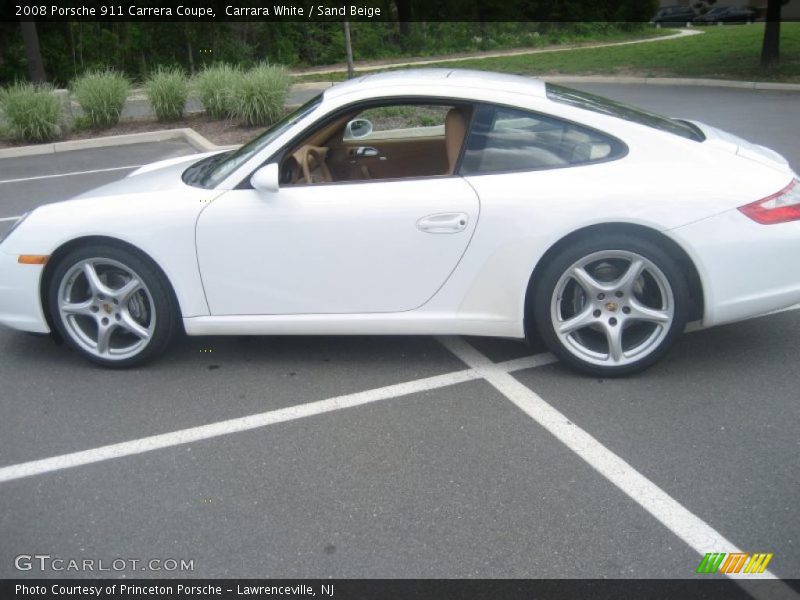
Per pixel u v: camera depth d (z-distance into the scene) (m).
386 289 3.82
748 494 2.89
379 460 3.22
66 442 3.49
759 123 10.94
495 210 3.64
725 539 2.66
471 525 2.78
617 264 3.69
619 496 2.91
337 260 3.79
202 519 2.89
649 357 3.74
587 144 3.70
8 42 23.94
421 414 3.59
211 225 3.81
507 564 2.58
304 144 4.05
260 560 2.66
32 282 4.05
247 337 4.55
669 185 3.57
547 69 21.06
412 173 4.45
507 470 3.11
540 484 3.01
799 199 3.64
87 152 11.72
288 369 4.12
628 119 3.78
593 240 3.61
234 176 3.86
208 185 3.96
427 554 2.65
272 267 3.84
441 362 4.12
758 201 3.55
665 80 17.38
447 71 4.28
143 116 14.09
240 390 3.91
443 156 4.41
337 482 3.08
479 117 3.75
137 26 24.30
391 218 3.70
